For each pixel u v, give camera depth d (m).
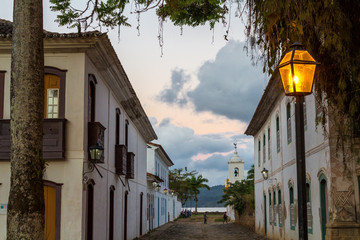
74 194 12.94
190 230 35.34
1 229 13.10
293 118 17.12
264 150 26.09
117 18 8.23
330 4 7.59
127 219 21.75
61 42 13.15
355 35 8.01
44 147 12.91
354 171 11.24
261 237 25.22
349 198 11.20
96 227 14.81
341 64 8.16
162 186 44.50
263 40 7.93
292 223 17.69
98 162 13.75
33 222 6.17
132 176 21.52
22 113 6.37
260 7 7.74
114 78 16.70
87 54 13.77
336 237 11.02
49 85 13.72
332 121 11.48
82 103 13.31
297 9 7.62
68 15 8.03
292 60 5.84
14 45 6.54
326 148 11.79
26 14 6.55
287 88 5.87
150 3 7.62
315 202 13.70
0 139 13.21
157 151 39.34
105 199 16.38
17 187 6.23
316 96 10.43
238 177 64.94
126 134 21.80
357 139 10.73
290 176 17.88
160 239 25.33
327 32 7.79
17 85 6.43
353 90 8.41
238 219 43.59
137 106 21.94
